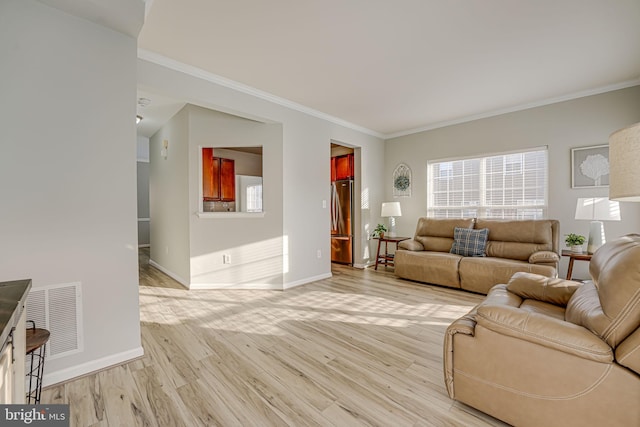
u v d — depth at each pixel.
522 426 1.36
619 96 3.44
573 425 1.24
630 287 1.15
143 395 1.69
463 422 1.48
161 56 2.72
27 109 1.68
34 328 1.58
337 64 2.91
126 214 2.05
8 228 1.64
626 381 1.14
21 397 1.15
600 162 3.56
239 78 3.22
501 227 4.04
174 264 4.50
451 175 4.94
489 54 2.75
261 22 2.24
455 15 2.18
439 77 3.22
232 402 1.64
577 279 3.75
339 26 2.30
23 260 1.68
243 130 3.99
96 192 1.92
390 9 2.10
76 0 1.69
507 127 4.29
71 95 1.82
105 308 1.96
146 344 2.33
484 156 4.54
